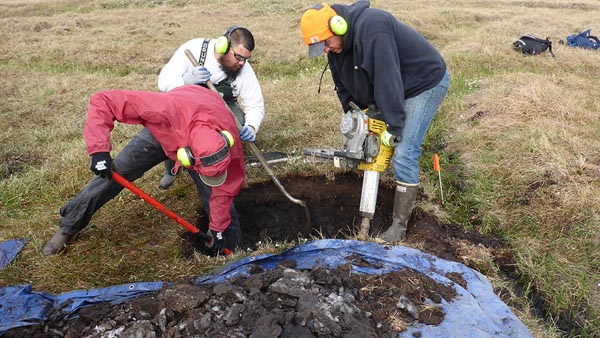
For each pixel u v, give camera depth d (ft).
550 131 14.82
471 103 18.35
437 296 8.59
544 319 9.43
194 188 13.46
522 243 11.13
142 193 10.09
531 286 10.19
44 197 12.98
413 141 10.69
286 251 10.07
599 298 9.54
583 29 32.45
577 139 14.44
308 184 14.30
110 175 9.11
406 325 7.95
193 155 8.74
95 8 44.09
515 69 23.84
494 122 16.15
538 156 13.64
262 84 21.72
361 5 9.77
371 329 7.60
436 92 10.50
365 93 10.57
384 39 9.39
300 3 41.29
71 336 8.05
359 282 8.77
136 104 8.98
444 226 11.98
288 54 26.71
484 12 38.17
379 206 13.56
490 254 10.99
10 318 8.50
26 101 19.57
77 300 8.85
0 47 28.89
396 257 9.75
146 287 9.12
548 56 25.34
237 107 13.56
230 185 9.69
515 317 8.38
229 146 8.84
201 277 9.54
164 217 12.19
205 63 12.07
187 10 41.45
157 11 41.32
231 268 9.63
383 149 10.98
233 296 8.05
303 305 7.72
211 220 10.14
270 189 14.19
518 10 40.81
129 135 16.44
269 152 15.10
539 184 12.69
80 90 20.99
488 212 12.20
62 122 17.63
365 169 11.27
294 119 17.62
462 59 25.00
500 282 10.03
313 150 12.87
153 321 7.97
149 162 10.80
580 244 10.85
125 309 8.48
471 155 14.61
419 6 40.83
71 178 13.58
